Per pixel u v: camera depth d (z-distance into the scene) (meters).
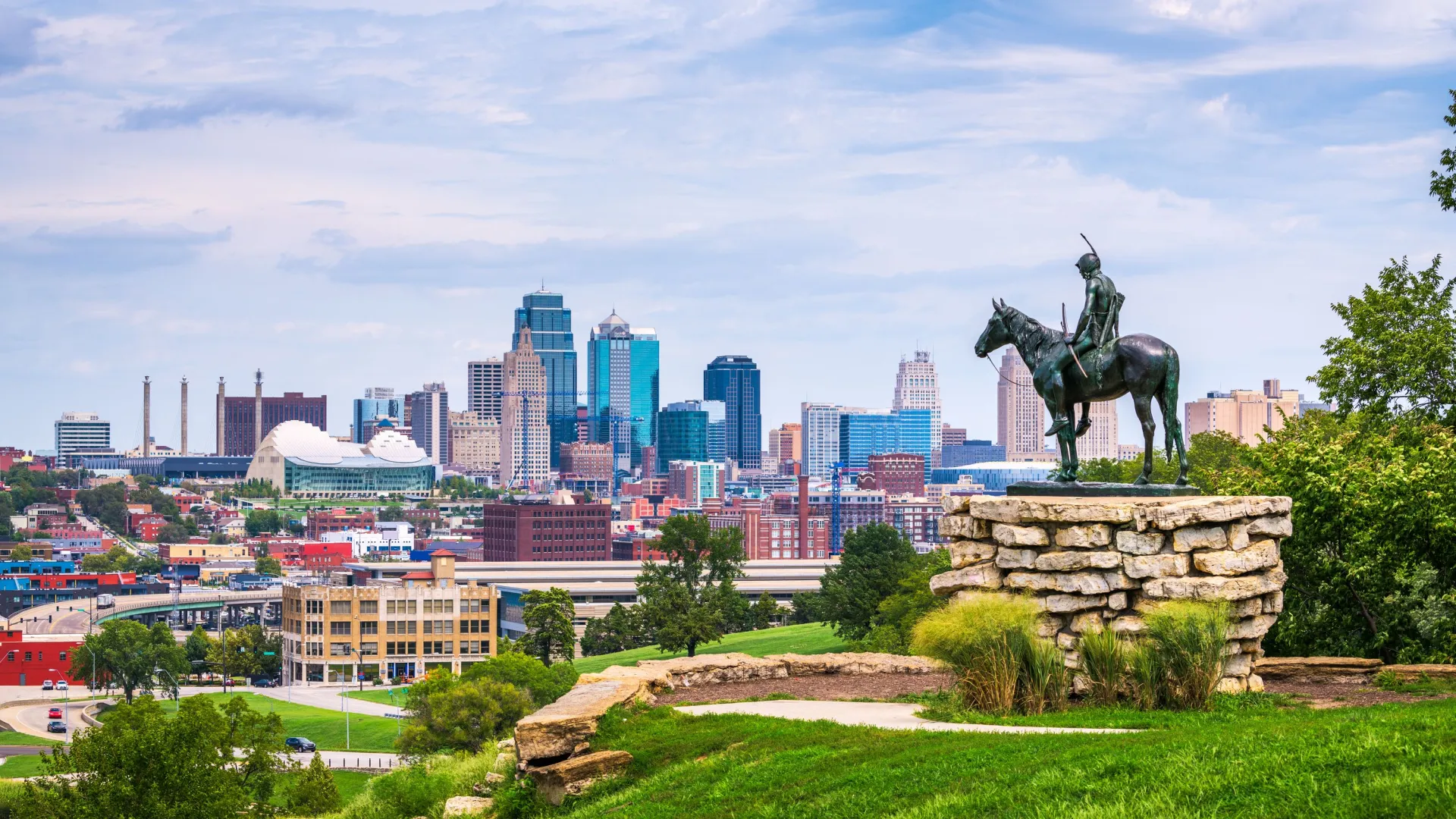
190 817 62.78
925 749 25.75
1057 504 32.81
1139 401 34.47
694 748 28.62
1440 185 48.06
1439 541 40.94
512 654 125.56
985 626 30.70
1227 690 31.84
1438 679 33.00
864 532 150.75
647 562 183.12
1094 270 35.28
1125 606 32.44
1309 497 43.16
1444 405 50.38
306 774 86.25
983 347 37.44
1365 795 19.94
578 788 28.38
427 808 46.69
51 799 63.28
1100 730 27.30
